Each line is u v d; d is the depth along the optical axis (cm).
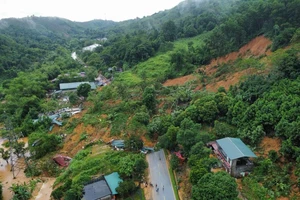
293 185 3394
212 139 4709
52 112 8306
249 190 3588
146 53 11762
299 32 6044
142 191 4041
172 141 4788
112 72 11781
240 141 4338
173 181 4219
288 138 3838
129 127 5709
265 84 5078
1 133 7544
